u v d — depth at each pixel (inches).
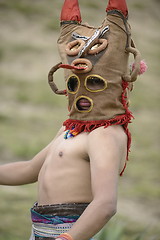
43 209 154.7
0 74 812.0
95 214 137.4
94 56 156.2
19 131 602.5
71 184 154.7
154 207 416.2
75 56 159.8
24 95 737.0
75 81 160.9
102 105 154.7
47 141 575.8
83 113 156.6
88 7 1111.6
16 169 177.6
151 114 713.6
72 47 163.2
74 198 154.2
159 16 1198.3
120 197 433.1
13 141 564.1
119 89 156.8
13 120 641.0
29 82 789.9
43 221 154.6
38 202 164.1
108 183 141.6
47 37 962.7
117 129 154.2
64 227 152.6
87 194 154.5
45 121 647.8
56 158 159.3
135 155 545.6
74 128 159.0
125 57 158.2
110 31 157.8
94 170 145.3
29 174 176.2
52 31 985.5
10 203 396.5
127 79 155.9
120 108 156.6
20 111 679.1
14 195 416.5
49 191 157.1
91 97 155.6
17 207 389.1
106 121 154.1
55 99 731.4
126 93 160.4
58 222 152.9
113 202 139.5
